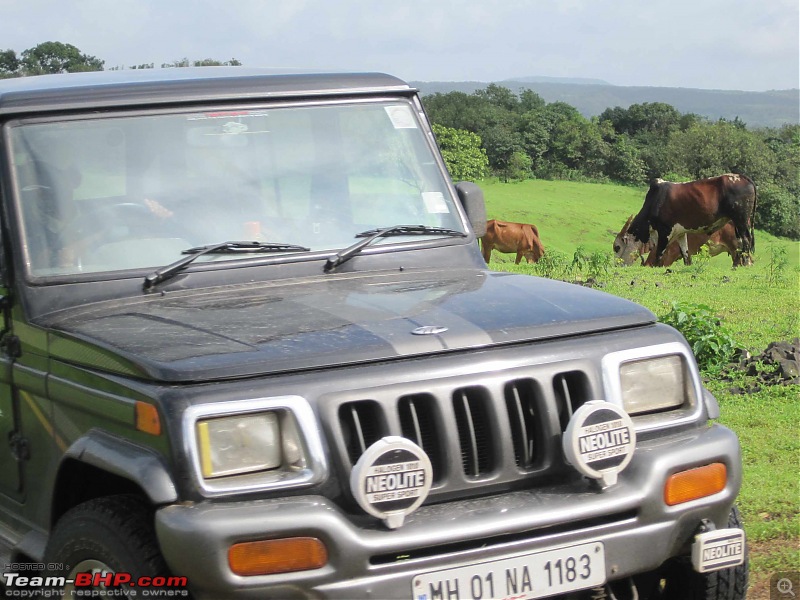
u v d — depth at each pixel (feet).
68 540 10.27
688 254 82.28
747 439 20.24
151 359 9.69
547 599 10.31
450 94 432.66
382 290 11.99
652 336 10.94
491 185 328.08
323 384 9.53
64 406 10.98
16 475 12.32
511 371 10.15
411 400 9.78
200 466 9.07
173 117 12.84
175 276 12.00
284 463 9.37
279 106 13.42
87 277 11.80
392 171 13.88
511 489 10.12
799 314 36.17
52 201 12.00
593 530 9.89
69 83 13.09
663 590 11.68
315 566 9.04
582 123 396.16
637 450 10.37
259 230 12.69
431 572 9.29
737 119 419.95
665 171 353.72
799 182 329.93
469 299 11.54
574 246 232.53
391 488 9.14
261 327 10.48
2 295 11.98
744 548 10.73
